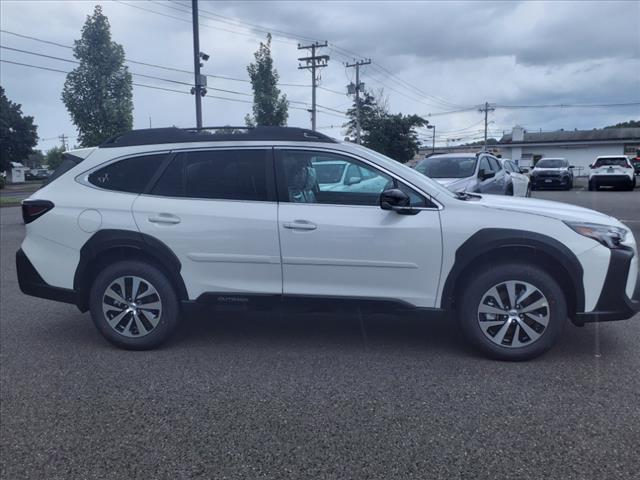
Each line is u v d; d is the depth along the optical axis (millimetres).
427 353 4945
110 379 4488
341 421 3730
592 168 26000
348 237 4676
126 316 5062
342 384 4316
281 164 4883
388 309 4742
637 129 61281
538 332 4602
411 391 4168
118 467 3246
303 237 4723
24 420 3822
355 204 4770
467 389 4176
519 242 4488
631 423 3623
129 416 3857
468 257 4555
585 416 3725
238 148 4949
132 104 20766
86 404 4051
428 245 4605
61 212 5047
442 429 3596
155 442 3510
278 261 4785
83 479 3135
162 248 4887
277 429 3641
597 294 4504
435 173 11250
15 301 6953
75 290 5086
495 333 4664
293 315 6156
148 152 5078
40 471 3221
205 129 5152
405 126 40562
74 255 5039
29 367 4766
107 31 19984
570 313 4664
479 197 5176
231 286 4883
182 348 5180
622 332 5406
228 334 5562
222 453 3367
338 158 4848
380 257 4664
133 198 5000
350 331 5602
